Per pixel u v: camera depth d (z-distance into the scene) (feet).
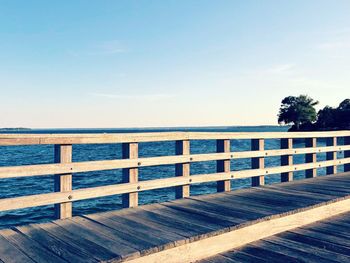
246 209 15.39
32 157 164.14
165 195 53.67
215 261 11.14
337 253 11.66
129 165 16.14
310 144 27.71
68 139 14.15
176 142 19.04
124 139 15.92
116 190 15.60
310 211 15.83
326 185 22.58
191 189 59.57
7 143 12.26
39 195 13.21
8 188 67.62
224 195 19.20
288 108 364.99
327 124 329.72
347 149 31.71
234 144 270.67
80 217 14.11
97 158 150.30
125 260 9.61
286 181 25.11
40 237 11.39
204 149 207.00
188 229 12.16
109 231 12.06
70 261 9.27
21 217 43.80
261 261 10.98
